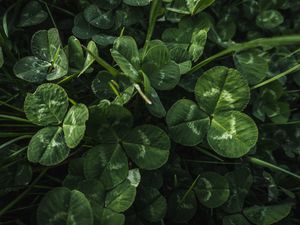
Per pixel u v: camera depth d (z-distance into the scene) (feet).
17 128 0.40
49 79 0.37
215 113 0.36
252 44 0.33
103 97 0.37
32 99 0.35
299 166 0.47
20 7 0.44
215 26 0.49
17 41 0.43
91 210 0.32
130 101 0.39
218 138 0.35
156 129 0.35
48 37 0.39
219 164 0.42
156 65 0.37
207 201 0.37
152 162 0.34
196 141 0.36
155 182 0.37
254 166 0.43
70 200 0.33
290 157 0.46
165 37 0.43
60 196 0.33
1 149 0.37
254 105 0.45
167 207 0.38
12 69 0.41
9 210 0.38
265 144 0.44
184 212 0.38
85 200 0.32
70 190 0.34
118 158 0.35
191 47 0.41
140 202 0.36
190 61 0.40
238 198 0.39
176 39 0.43
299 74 0.49
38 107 0.35
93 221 0.33
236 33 0.53
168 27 0.46
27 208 0.39
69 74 0.39
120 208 0.33
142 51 0.39
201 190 0.38
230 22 0.49
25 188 0.39
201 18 0.43
